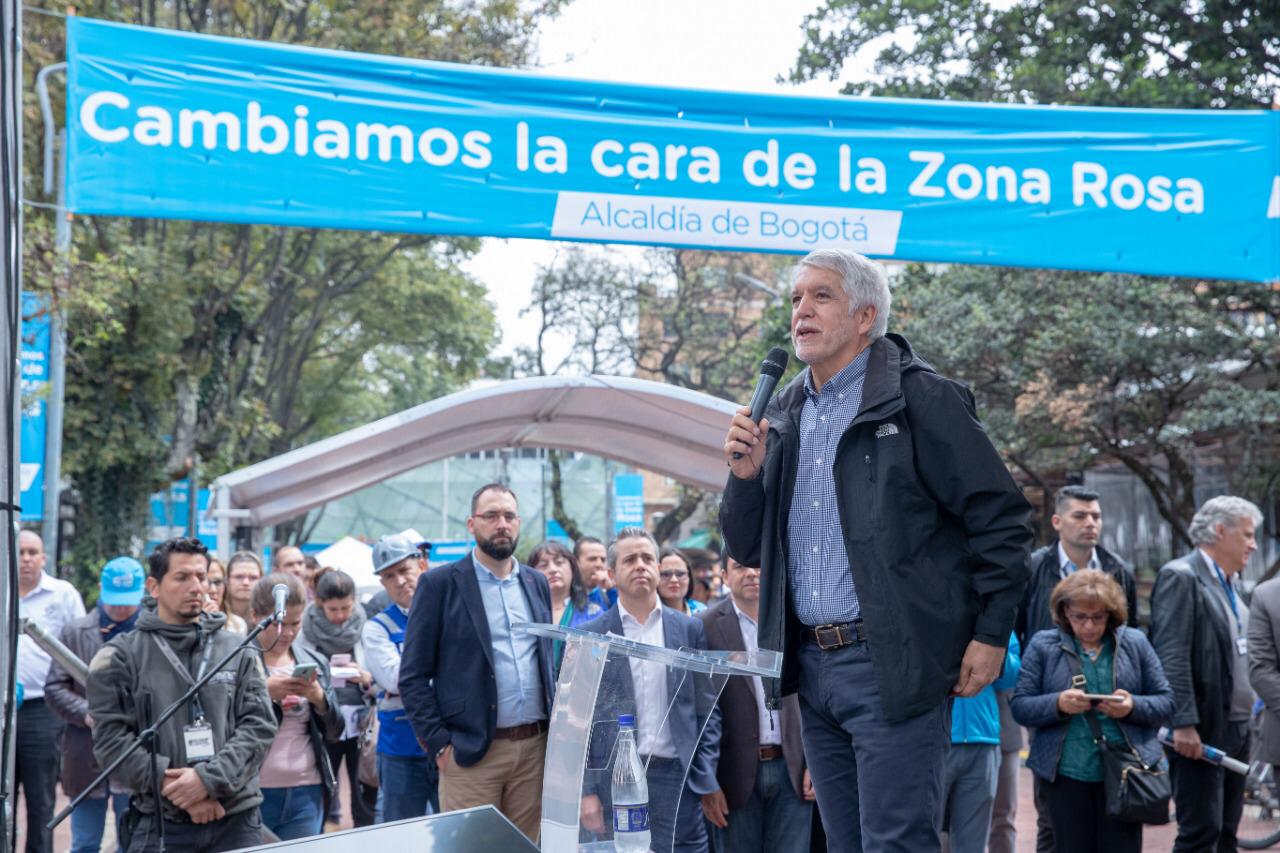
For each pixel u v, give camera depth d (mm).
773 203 6453
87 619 7988
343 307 31609
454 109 6133
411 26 21078
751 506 3863
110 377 20484
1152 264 6848
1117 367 19125
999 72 19578
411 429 12227
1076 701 6234
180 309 20547
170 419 22547
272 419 27438
